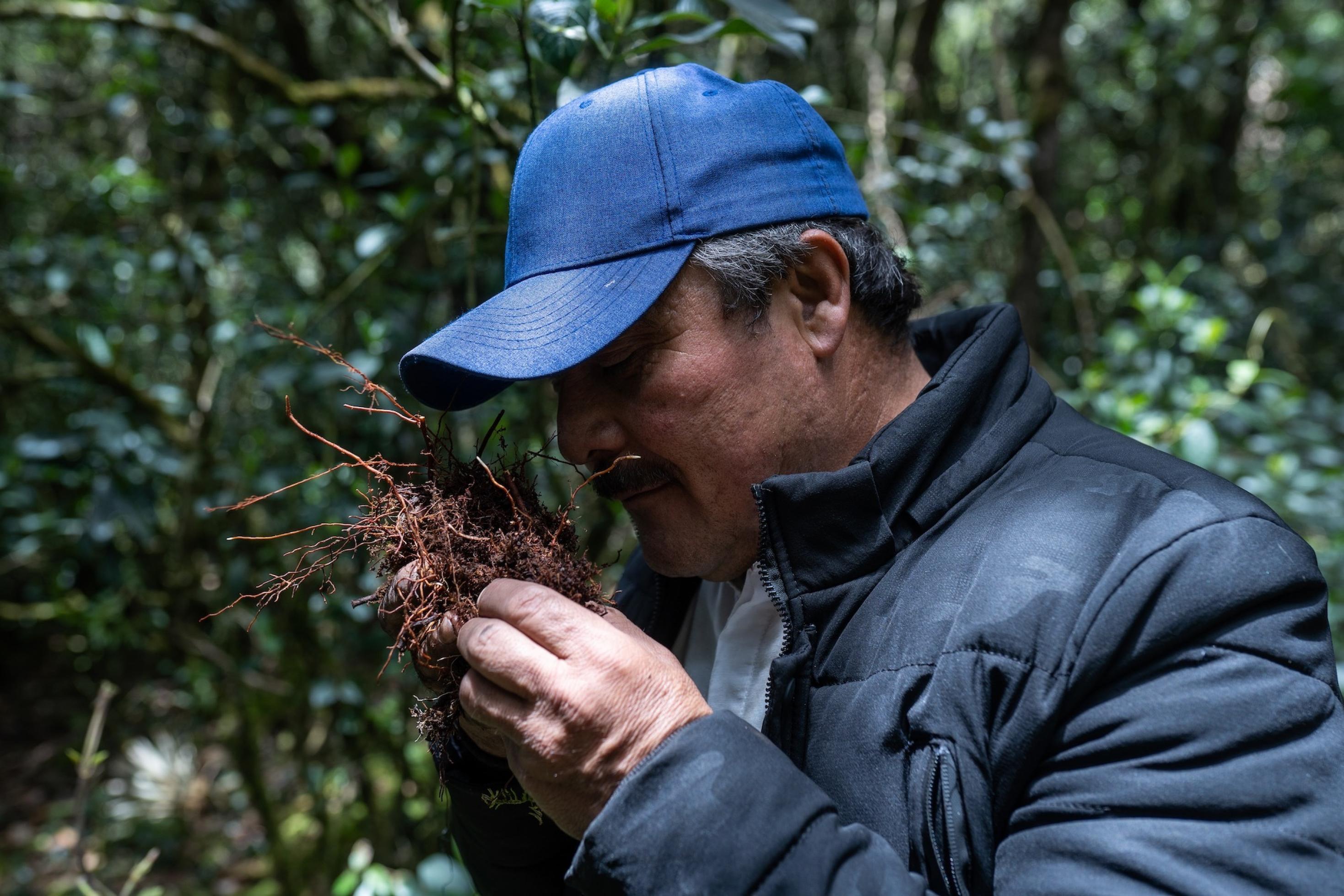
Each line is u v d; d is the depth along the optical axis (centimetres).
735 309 80
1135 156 494
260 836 313
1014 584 71
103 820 323
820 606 80
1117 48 456
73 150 350
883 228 184
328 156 250
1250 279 548
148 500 247
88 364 250
